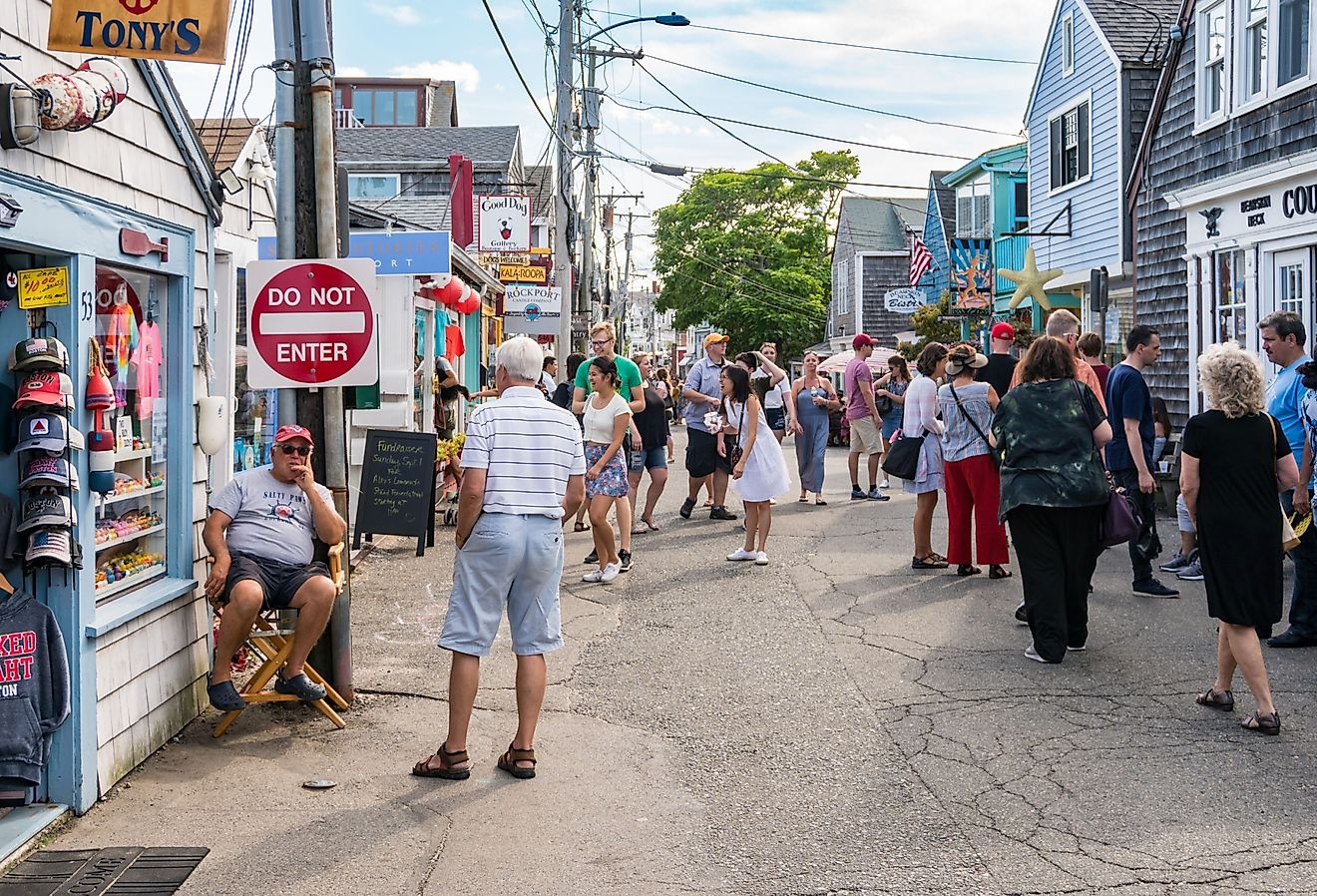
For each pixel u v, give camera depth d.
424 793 5.61
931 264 32.72
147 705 6.06
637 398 12.70
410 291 13.51
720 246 60.44
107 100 5.32
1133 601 9.30
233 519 6.58
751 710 6.84
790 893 4.50
